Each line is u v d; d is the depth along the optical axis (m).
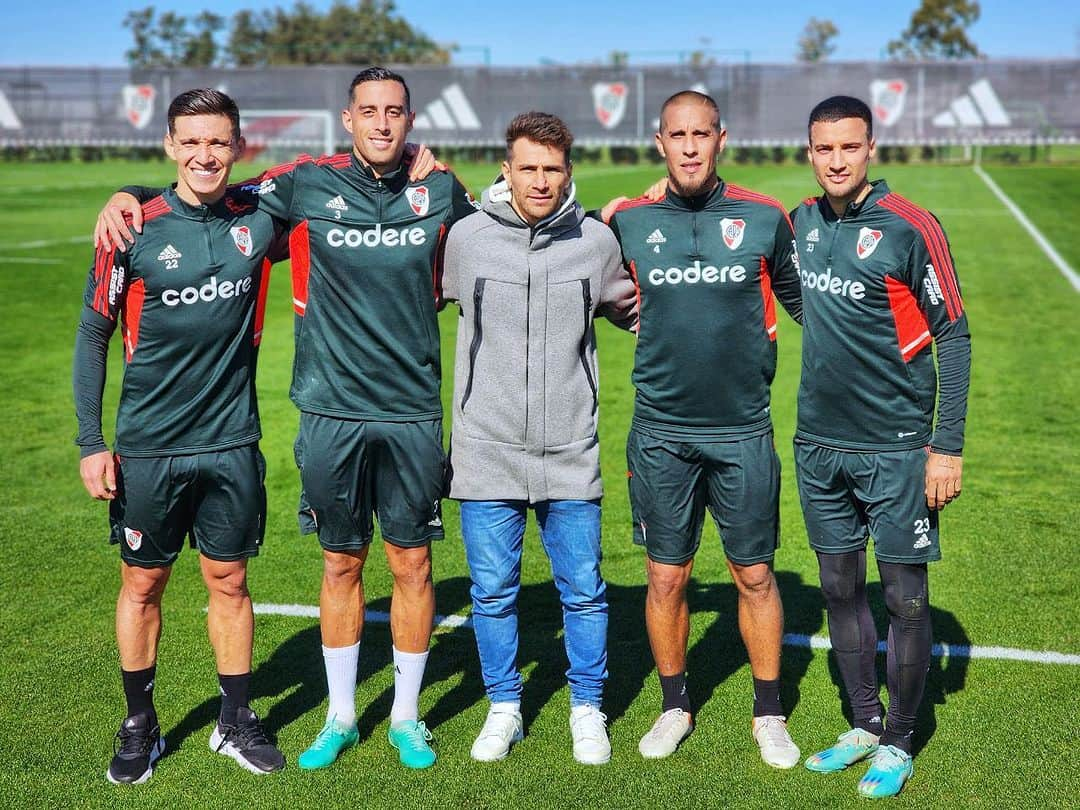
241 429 3.16
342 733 3.24
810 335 3.16
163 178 30.16
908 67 39.38
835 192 3.02
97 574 4.64
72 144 41.16
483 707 3.54
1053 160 39.97
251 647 3.25
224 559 3.18
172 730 3.38
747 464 3.19
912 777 3.09
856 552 3.24
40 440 6.69
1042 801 2.96
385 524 3.25
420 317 3.16
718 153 3.10
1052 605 4.29
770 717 3.28
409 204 3.13
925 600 3.12
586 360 3.25
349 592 3.26
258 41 67.69
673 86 39.97
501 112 40.75
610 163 40.31
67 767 3.15
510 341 3.17
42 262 13.88
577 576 3.27
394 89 3.03
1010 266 13.80
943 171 32.94
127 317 3.07
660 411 3.22
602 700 3.59
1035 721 3.40
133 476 3.09
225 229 3.08
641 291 3.21
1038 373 8.42
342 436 3.16
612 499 5.70
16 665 3.78
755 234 3.12
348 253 3.10
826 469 3.19
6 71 40.84
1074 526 5.19
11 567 4.71
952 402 3.02
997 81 39.03
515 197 3.11
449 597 4.44
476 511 3.27
